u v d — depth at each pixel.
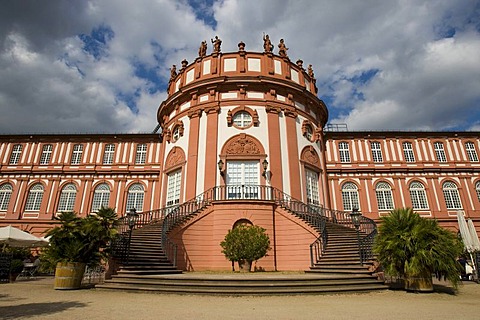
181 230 14.73
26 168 27.33
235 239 13.26
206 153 18.97
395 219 10.06
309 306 7.05
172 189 20.61
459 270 9.52
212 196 17.73
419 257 9.19
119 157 27.84
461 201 25.88
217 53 21.73
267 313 6.24
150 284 9.34
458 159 27.25
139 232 14.84
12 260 13.84
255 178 18.53
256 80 20.34
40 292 9.40
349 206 26.06
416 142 27.84
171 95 22.50
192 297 8.28
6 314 6.05
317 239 13.08
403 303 7.56
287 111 20.44
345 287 9.30
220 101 20.17
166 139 22.48
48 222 25.55
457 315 6.12
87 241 10.52
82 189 26.80
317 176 21.39
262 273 12.62
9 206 26.16
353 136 27.97
